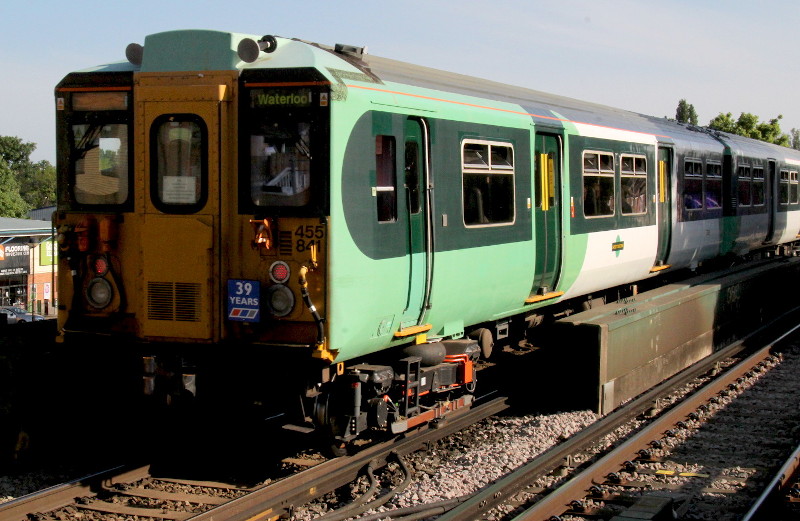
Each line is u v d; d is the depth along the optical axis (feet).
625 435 27.27
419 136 25.14
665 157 46.57
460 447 26.27
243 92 21.75
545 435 26.91
